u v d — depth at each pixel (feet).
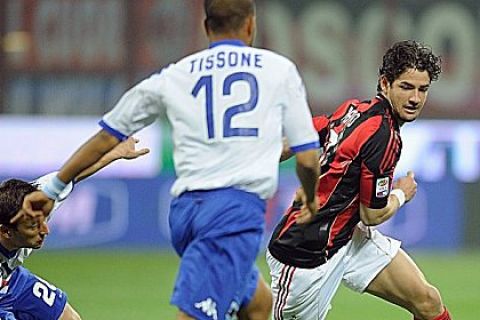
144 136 196.34
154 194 196.65
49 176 68.69
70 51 203.41
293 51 207.51
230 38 61.00
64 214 193.67
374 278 78.18
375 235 78.74
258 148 59.36
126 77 203.62
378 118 73.67
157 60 204.13
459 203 198.90
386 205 74.69
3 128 194.90
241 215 59.00
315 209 62.18
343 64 207.41
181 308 58.59
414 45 74.23
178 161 60.39
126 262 176.76
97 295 138.41
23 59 203.10
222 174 59.26
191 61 60.75
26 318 74.02
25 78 202.90
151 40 203.72
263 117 59.41
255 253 59.82
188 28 203.82
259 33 207.00
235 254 59.00
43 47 203.41
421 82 73.36
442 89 206.69
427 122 200.44
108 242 195.72
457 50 207.51
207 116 59.52
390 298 78.84
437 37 208.03
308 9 207.31
